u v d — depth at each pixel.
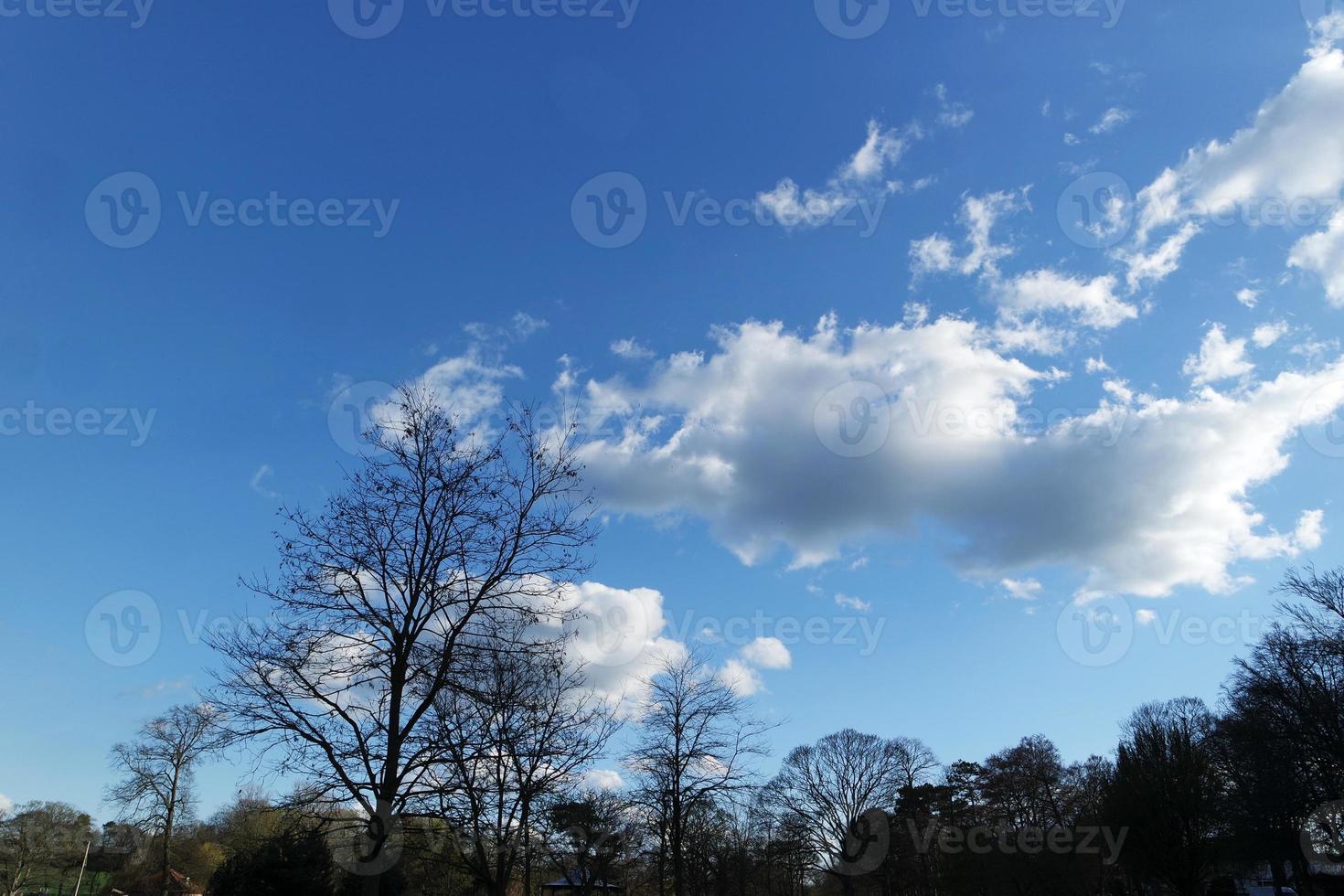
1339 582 42.16
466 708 21.92
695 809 32.28
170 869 59.78
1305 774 42.50
